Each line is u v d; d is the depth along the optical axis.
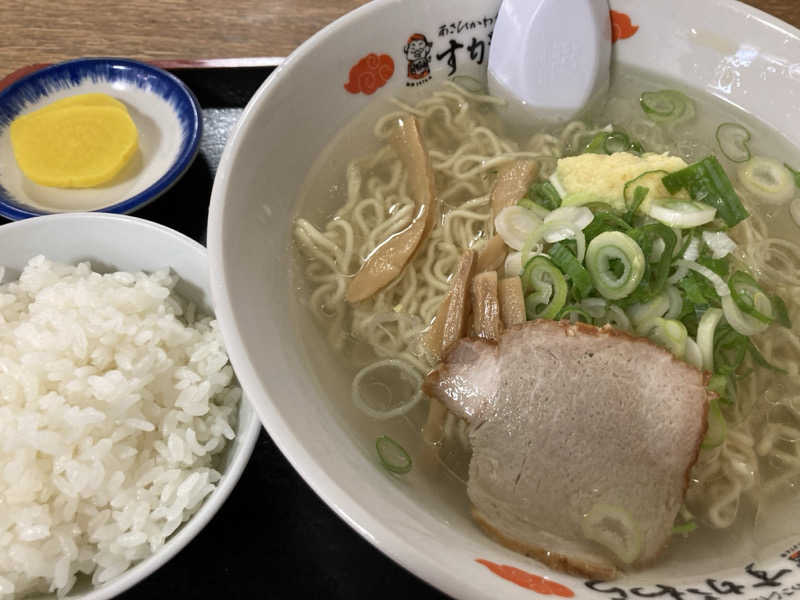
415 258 0.22
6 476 0.17
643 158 0.21
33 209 0.25
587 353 0.17
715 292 0.18
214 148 0.27
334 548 0.18
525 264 0.19
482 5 0.24
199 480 0.18
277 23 0.31
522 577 0.13
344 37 0.22
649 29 0.24
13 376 0.19
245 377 0.15
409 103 0.25
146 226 0.22
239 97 0.29
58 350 0.20
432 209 0.22
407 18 0.23
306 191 0.22
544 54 0.24
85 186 0.26
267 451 0.19
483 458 0.16
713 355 0.18
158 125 0.28
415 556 0.13
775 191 0.22
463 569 0.13
